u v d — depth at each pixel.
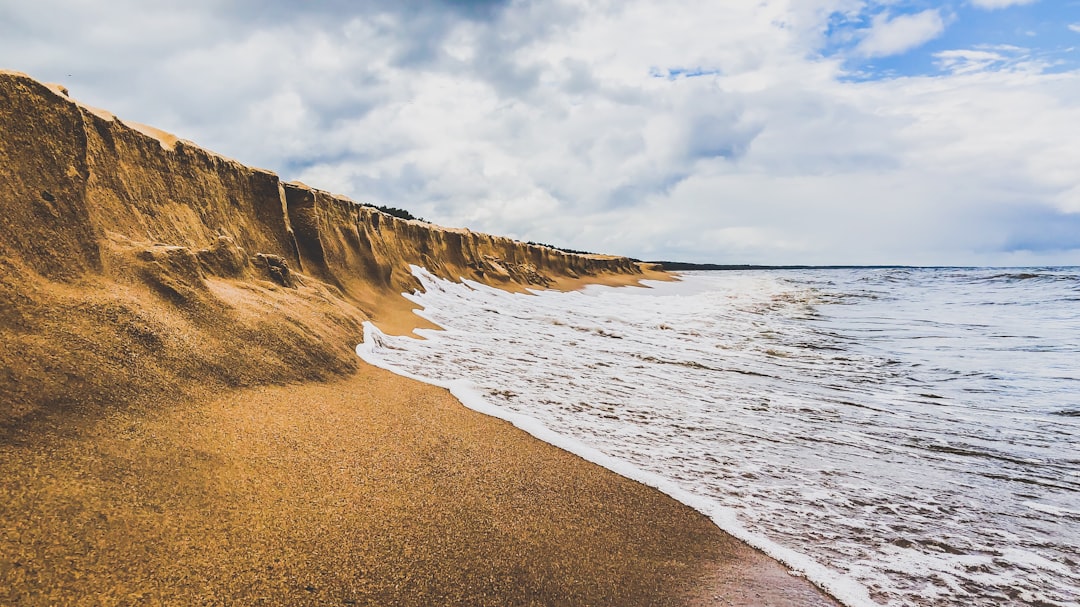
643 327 21.62
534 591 3.70
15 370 4.52
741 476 6.28
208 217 11.90
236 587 3.29
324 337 9.36
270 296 9.78
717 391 10.73
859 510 5.57
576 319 23.20
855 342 18.22
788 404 9.95
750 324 23.72
